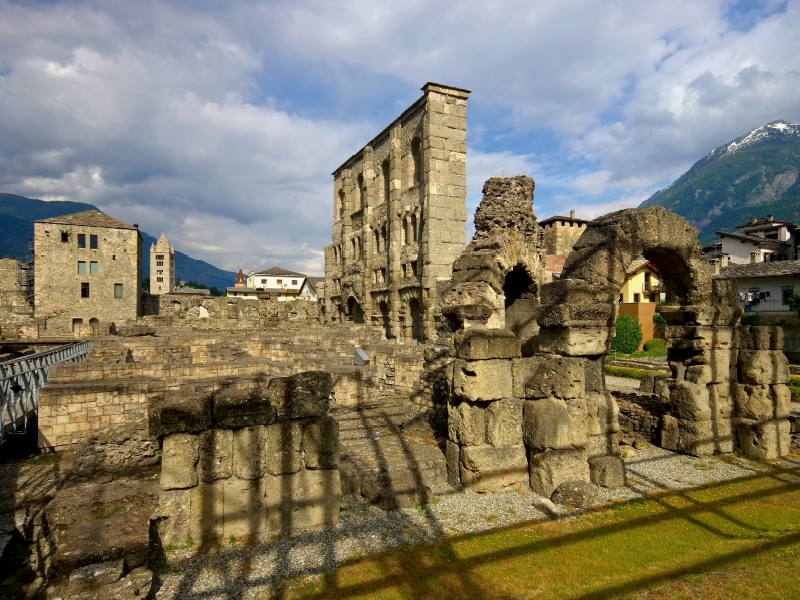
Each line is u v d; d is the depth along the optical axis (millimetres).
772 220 67375
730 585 6512
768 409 12219
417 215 34750
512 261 14344
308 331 36156
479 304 11219
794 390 22188
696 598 6246
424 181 33312
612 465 10055
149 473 11000
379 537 7746
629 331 41594
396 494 8750
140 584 6047
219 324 46500
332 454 8117
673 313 12914
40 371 16688
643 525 8297
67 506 7469
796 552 7406
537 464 9477
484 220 15758
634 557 7266
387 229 39375
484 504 8961
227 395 7668
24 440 14406
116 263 59969
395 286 36750
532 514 8641
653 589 6434
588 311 10266
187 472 7367
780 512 8906
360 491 9117
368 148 42156
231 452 7629
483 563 7059
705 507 9062
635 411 14078
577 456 9523
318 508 8039
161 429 7242
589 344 10344
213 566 6906
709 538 7895
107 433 11305
